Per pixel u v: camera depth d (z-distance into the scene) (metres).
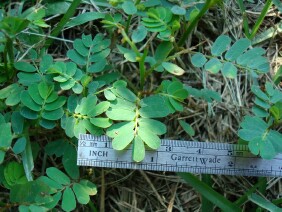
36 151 0.10
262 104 0.09
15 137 0.09
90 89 0.10
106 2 0.11
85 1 0.11
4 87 0.10
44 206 0.09
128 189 0.10
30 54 0.10
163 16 0.10
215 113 0.11
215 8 0.11
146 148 0.10
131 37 0.10
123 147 0.09
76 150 0.09
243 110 0.11
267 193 0.10
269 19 0.12
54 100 0.09
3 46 0.10
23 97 0.09
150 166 0.10
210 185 0.10
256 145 0.09
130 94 0.09
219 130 0.11
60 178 0.09
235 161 0.10
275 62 0.11
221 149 0.10
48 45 0.11
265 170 0.10
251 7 0.12
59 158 0.10
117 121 0.10
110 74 0.10
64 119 0.09
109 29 0.11
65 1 0.11
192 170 0.10
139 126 0.09
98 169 0.10
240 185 0.10
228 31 0.11
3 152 0.09
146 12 0.10
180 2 0.11
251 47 0.11
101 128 0.09
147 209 0.10
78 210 0.10
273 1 0.11
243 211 0.10
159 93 0.10
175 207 0.10
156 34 0.11
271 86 0.10
